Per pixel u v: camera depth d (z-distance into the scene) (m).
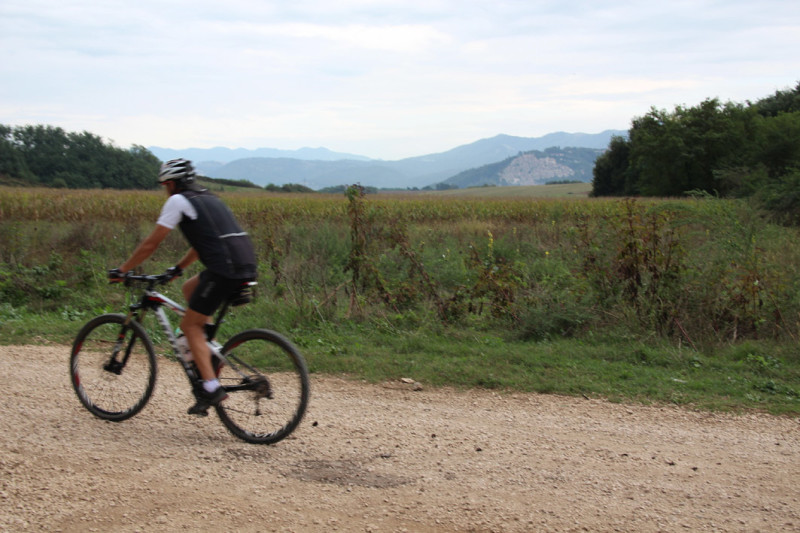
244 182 104.69
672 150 56.19
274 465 3.71
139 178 111.69
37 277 10.98
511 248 14.74
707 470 3.80
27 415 4.50
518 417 4.80
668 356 6.89
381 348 7.23
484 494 3.36
